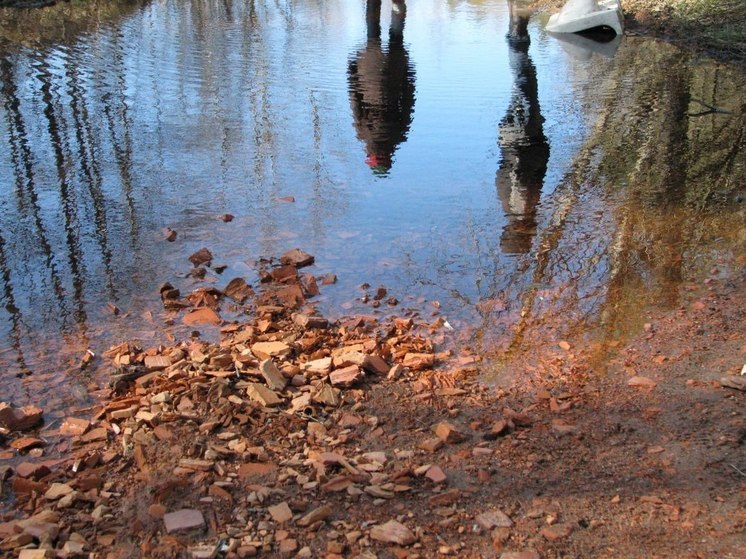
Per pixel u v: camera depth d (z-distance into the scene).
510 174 8.16
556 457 3.79
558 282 5.88
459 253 6.41
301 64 12.70
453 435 3.98
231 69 12.19
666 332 5.05
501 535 3.22
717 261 6.10
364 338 5.09
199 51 13.44
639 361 4.73
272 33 15.38
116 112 9.84
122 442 3.95
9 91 10.52
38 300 5.54
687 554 3.06
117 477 3.66
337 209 7.23
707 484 3.51
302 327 5.21
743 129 9.62
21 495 3.54
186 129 9.29
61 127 9.20
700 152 8.80
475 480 3.62
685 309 5.36
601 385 4.49
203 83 11.30
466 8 19.30
